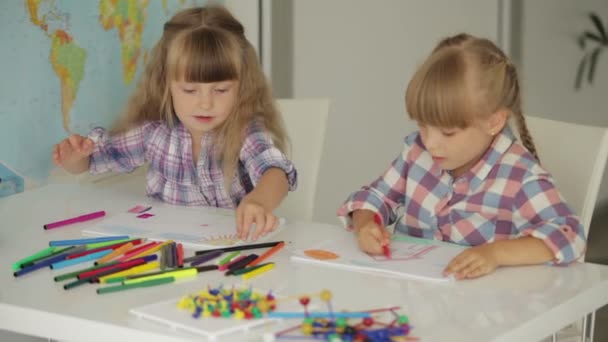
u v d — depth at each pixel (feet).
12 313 3.67
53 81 6.25
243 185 5.94
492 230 4.85
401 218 5.26
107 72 6.79
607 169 11.65
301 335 3.24
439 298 3.75
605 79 12.43
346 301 3.70
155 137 5.96
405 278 4.04
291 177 5.50
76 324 3.51
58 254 4.41
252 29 8.87
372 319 3.38
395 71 10.60
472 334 3.33
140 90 6.02
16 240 4.75
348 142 10.28
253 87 5.74
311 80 9.71
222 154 5.74
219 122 5.52
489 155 4.85
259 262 4.28
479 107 4.45
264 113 5.82
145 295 3.79
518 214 4.67
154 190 6.03
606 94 12.52
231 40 5.42
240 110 5.68
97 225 4.98
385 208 5.17
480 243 4.88
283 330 3.30
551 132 5.54
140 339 3.34
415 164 5.17
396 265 4.20
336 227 5.00
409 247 4.53
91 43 6.57
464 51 4.53
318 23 9.65
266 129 5.75
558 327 3.71
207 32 5.37
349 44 10.02
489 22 10.93
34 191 5.85
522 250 4.20
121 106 6.99
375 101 10.48
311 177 6.61
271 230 4.67
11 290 3.89
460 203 4.93
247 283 3.96
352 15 9.96
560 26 11.59
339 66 9.97
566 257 4.21
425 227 5.11
